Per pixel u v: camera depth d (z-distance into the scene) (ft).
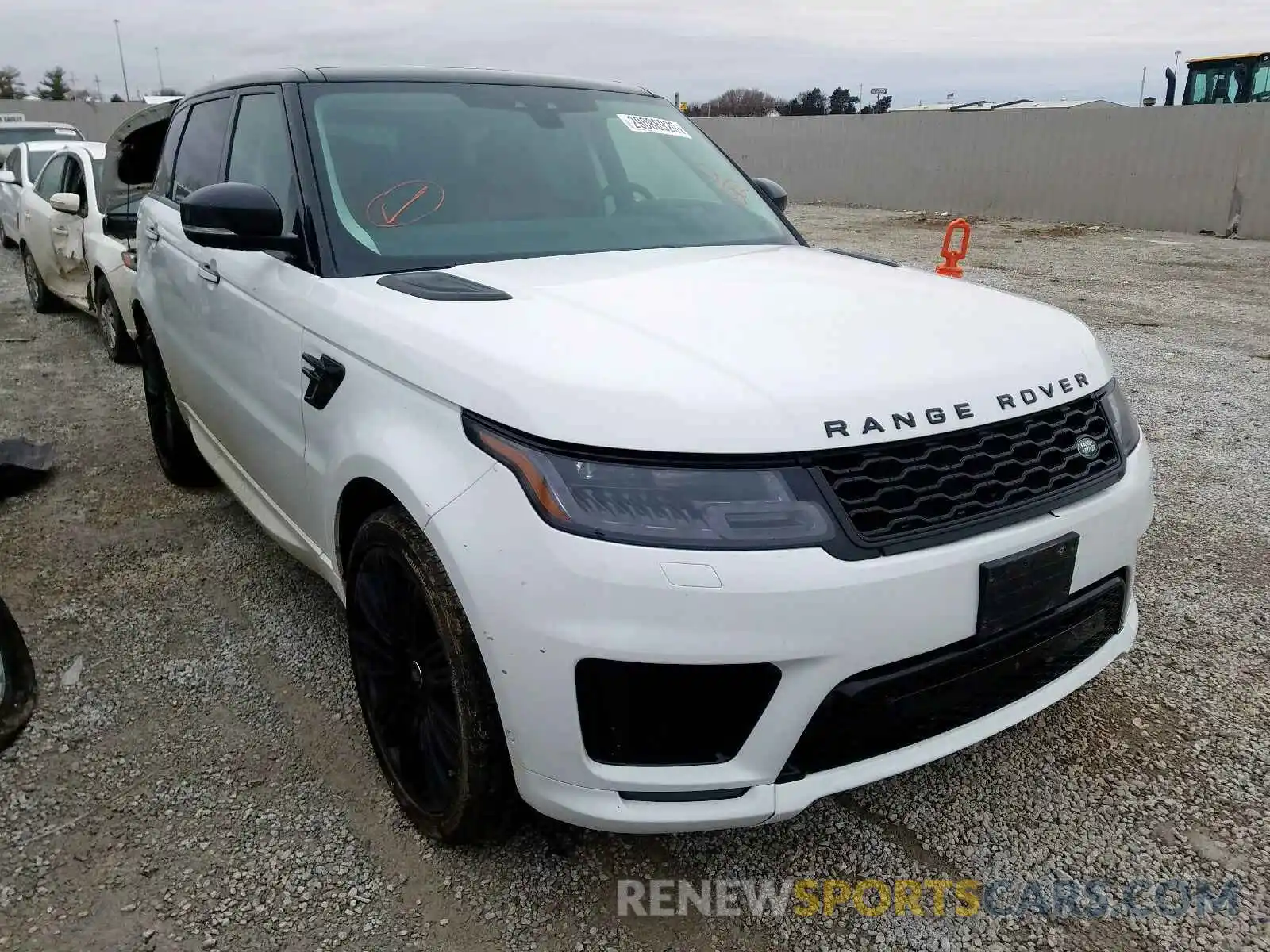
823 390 6.24
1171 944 6.73
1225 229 56.59
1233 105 55.11
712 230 10.74
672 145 11.93
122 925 6.91
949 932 6.87
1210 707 9.48
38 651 10.63
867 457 6.11
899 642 6.06
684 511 5.82
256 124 10.69
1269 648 10.54
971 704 6.73
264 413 9.73
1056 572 6.71
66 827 7.91
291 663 10.42
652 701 5.97
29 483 15.60
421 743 7.57
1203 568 12.53
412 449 6.84
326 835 7.83
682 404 6.00
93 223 23.09
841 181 81.25
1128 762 8.66
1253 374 23.06
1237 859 7.50
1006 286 37.29
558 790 6.30
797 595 5.77
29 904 7.09
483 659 6.32
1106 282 38.60
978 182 70.38
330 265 8.71
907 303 8.01
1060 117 64.13
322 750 8.94
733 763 6.17
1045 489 6.84
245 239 8.75
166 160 14.64
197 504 14.93
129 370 23.13
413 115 10.19
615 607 5.79
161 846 7.70
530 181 10.12
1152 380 22.48
